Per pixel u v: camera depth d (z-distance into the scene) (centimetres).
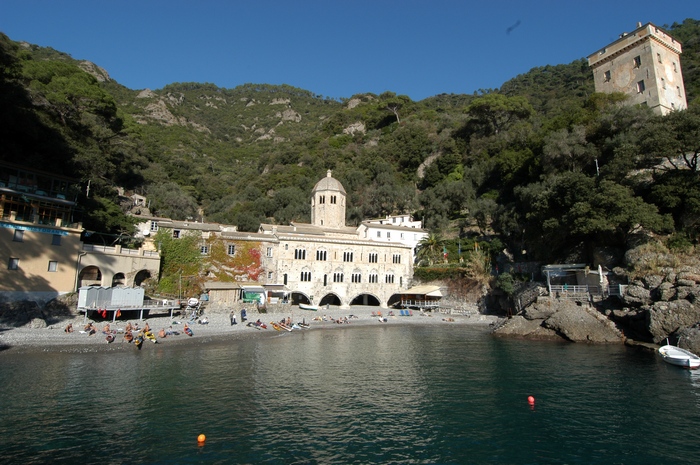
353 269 7388
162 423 2072
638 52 8212
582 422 2166
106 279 5009
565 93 15100
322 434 1991
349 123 17712
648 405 2408
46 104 6078
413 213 10469
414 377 3053
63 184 4928
